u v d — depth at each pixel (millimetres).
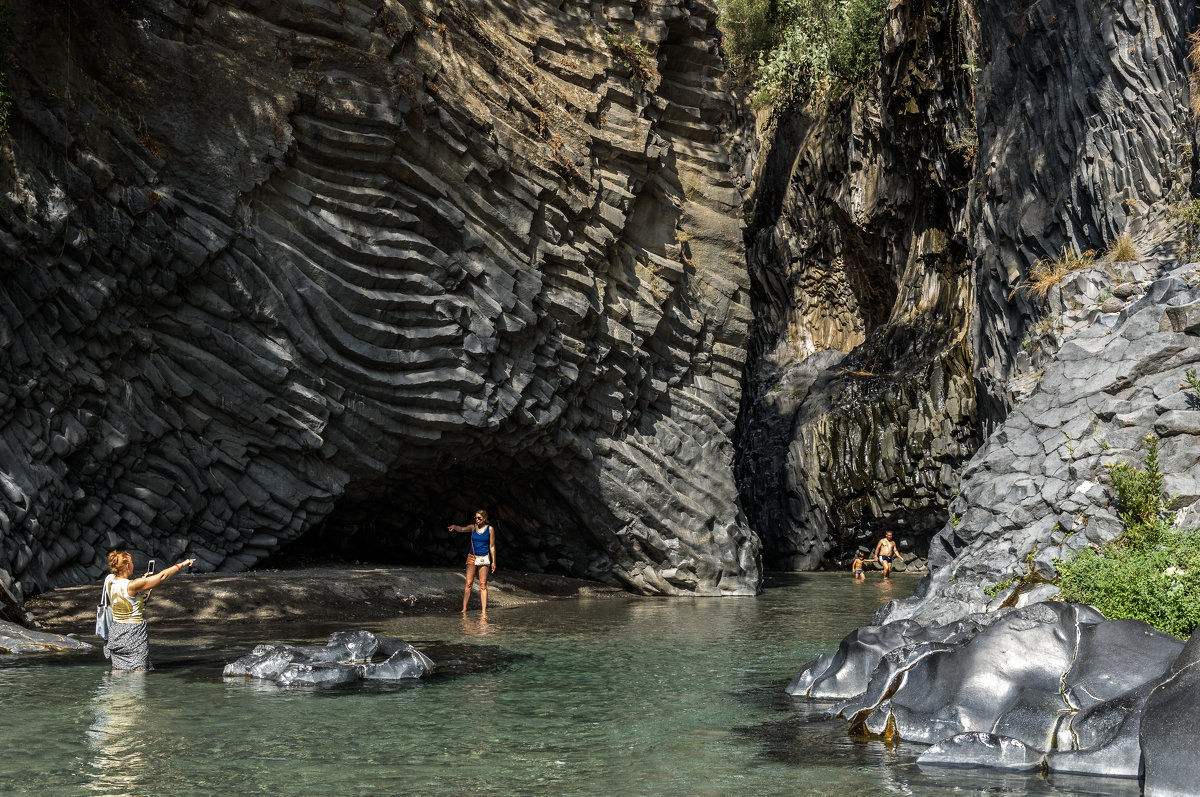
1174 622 7953
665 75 21469
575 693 8289
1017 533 11117
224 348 14961
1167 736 5234
